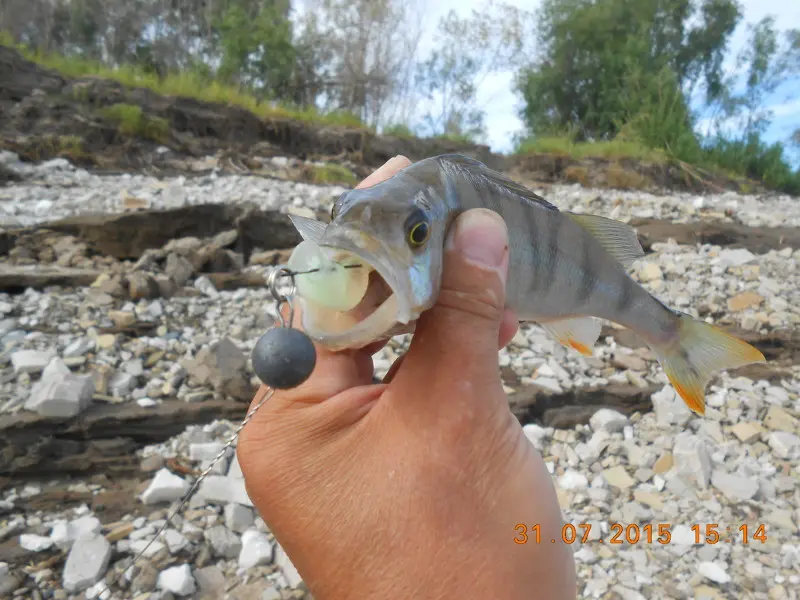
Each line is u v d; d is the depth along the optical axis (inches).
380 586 6.0
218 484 14.4
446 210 6.4
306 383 6.9
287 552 6.7
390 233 5.7
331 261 5.6
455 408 5.9
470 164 7.3
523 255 7.6
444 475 6.0
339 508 6.2
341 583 6.2
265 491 6.6
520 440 6.4
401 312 5.5
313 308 5.8
